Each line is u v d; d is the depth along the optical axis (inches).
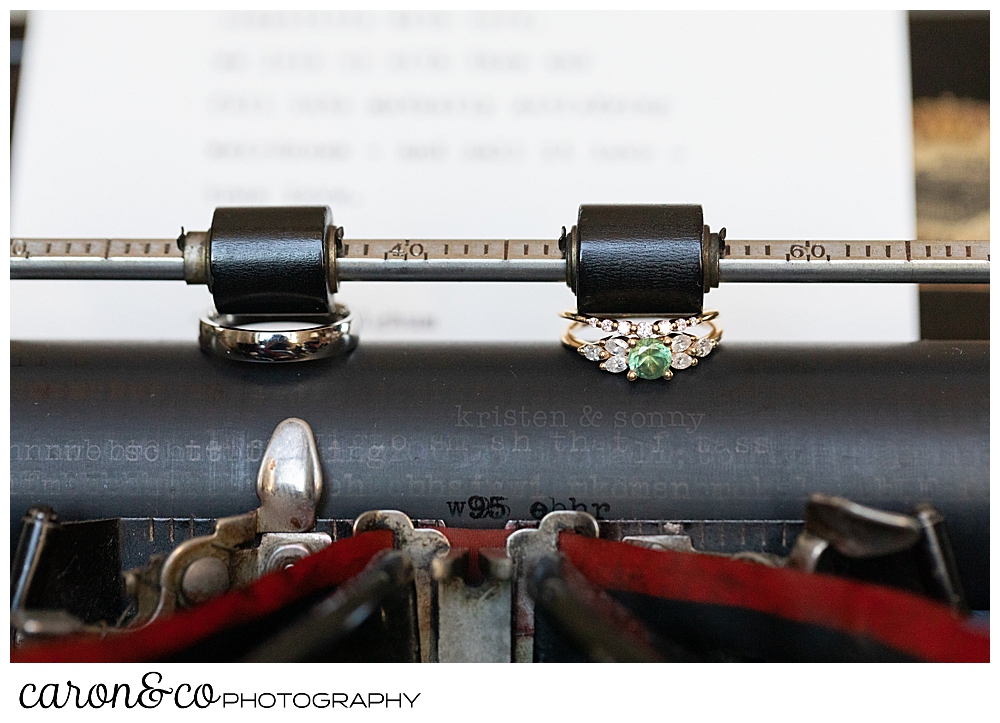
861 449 9.2
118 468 9.3
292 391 9.5
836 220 13.3
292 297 9.5
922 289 12.6
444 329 13.2
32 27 13.5
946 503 9.2
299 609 8.4
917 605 8.2
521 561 9.0
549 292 13.2
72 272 9.7
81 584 9.1
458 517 9.2
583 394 9.4
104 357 9.7
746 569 8.5
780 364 9.6
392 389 9.5
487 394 9.4
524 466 9.3
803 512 9.2
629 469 9.2
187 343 9.9
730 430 9.3
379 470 9.3
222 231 9.5
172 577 8.7
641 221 9.4
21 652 8.3
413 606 8.6
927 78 13.4
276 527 9.1
